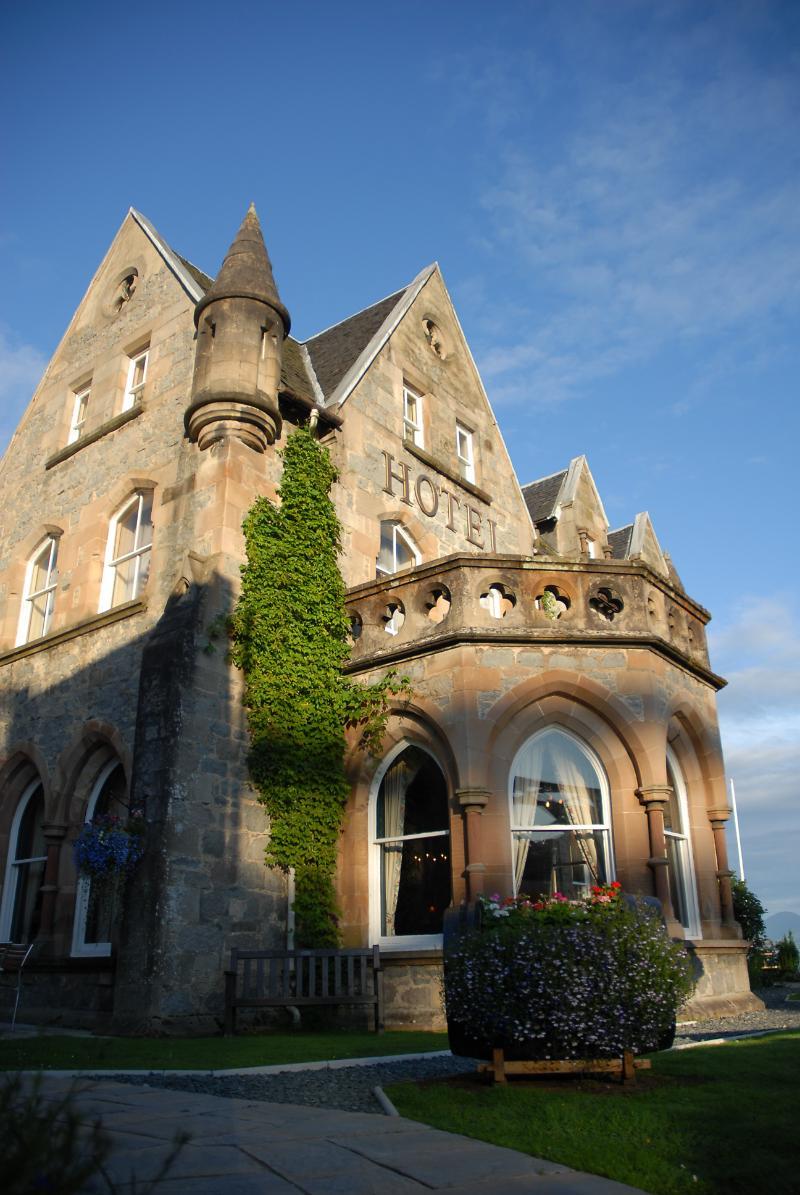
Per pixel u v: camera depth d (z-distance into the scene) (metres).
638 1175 4.38
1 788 16.23
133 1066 8.01
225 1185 4.14
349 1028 12.03
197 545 14.11
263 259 15.69
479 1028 6.91
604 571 12.82
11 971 14.54
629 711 12.12
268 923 12.79
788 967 23.39
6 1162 2.99
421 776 13.16
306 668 13.70
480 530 19.45
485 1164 4.57
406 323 19.42
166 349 16.83
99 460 17.17
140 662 14.36
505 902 7.89
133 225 19.34
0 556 18.86
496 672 12.24
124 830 12.01
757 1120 5.36
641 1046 6.79
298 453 15.23
